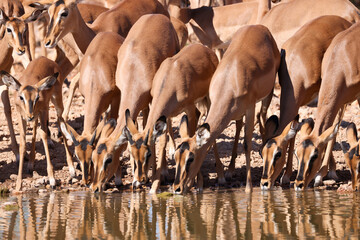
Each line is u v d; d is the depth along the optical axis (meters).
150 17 39.94
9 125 43.19
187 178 33.09
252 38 36.19
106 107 38.62
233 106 33.97
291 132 33.66
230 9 58.09
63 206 30.62
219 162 38.12
